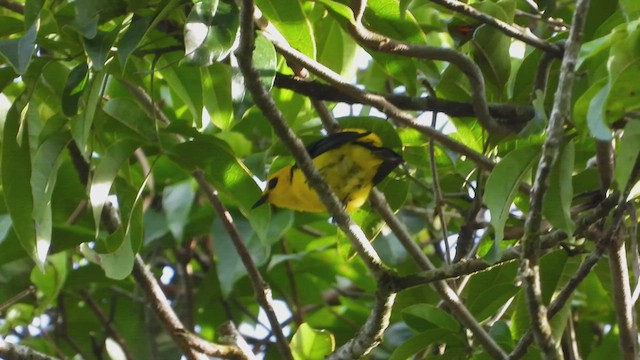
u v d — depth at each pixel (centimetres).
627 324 834
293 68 959
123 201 857
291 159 1058
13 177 819
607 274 1029
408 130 1071
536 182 645
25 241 820
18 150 820
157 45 878
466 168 1076
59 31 810
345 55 1042
